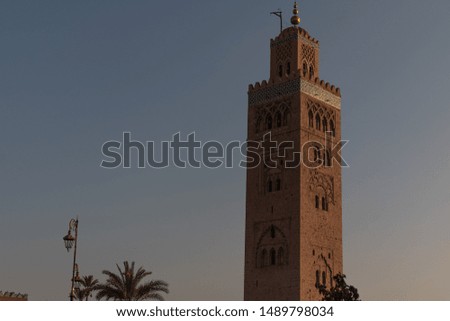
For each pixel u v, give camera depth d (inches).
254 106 3932.1
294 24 4010.8
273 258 3624.5
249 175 3838.6
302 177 3619.6
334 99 3973.9
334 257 3698.3
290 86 3779.5
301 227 3540.8
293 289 3481.8
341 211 3826.3
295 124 3705.7
